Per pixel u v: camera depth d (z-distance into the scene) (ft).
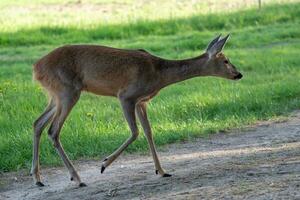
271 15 124.98
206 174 45.03
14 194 46.52
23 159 53.42
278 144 54.80
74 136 56.80
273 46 103.71
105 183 46.52
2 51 103.60
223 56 49.34
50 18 132.67
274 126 61.98
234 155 51.55
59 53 47.93
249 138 58.13
